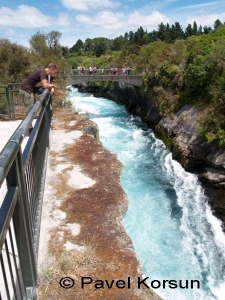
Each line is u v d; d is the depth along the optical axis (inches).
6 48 626.5
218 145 723.4
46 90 205.6
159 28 3489.2
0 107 349.4
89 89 2165.4
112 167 205.2
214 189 681.6
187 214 561.9
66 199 160.7
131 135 1051.9
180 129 902.4
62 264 113.7
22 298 84.0
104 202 159.0
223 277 408.5
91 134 296.8
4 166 55.4
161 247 445.7
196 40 1182.9
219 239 496.4
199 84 885.2
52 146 244.5
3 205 68.6
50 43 1218.6
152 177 709.3
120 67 2012.8
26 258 92.2
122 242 128.7
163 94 1087.0
